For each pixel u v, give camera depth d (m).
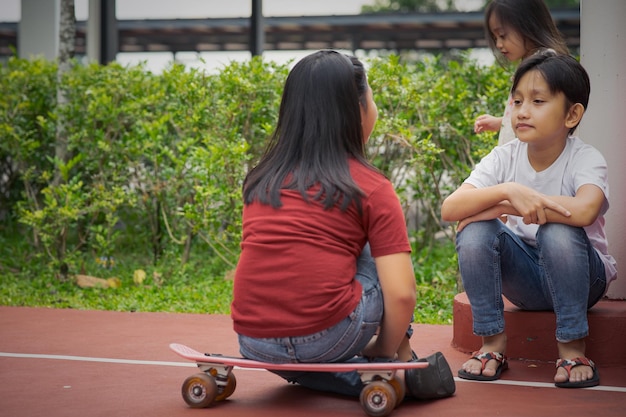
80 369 3.62
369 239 2.90
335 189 2.86
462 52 6.39
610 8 4.12
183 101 6.49
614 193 4.11
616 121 4.11
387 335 2.93
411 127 5.96
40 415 2.93
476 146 5.98
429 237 6.65
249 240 2.95
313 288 2.82
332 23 14.79
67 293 5.83
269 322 2.86
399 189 6.32
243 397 3.15
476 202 3.35
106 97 6.46
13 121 6.91
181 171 6.36
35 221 6.11
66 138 6.82
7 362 3.75
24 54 9.78
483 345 3.50
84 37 13.19
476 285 3.40
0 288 5.93
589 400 3.06
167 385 3.34
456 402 3.04
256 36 9.31
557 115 3.34
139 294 5.63
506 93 6.02
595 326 3.60
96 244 6.82
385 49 16.62
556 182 3.46
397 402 2.92
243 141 6.03
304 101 2.97
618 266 4.08
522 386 3.27
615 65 4.12
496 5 4.11
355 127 2.97
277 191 2.92
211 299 5.57
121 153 6.53
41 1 9.69
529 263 3.51
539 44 4.05
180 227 6.53
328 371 3.04
